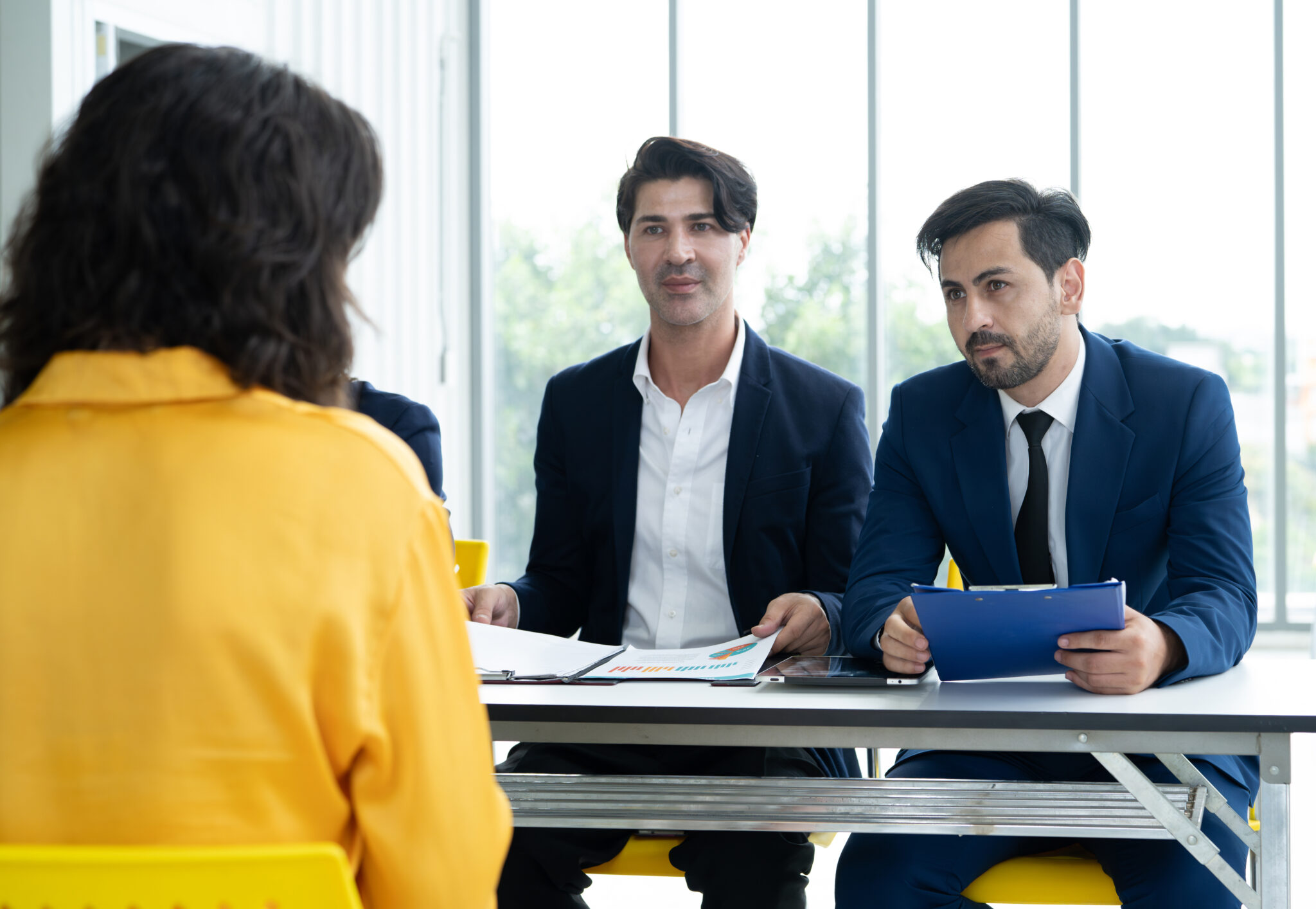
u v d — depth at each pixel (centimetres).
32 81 338
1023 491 177
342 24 491
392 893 73
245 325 72
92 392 72
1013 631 128
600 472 211
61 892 64
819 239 559
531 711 128
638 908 284
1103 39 538
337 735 71
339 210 77
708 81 569
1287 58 525
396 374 529
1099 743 121
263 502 70
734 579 202
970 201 168
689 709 126
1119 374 174
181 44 75
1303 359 529
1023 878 147
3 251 75
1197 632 139
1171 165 536
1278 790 120
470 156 584
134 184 70
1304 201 527
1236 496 166
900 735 124
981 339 168
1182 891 138
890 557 179
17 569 69
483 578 236
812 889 283
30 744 67
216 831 67
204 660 67
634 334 582
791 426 206
